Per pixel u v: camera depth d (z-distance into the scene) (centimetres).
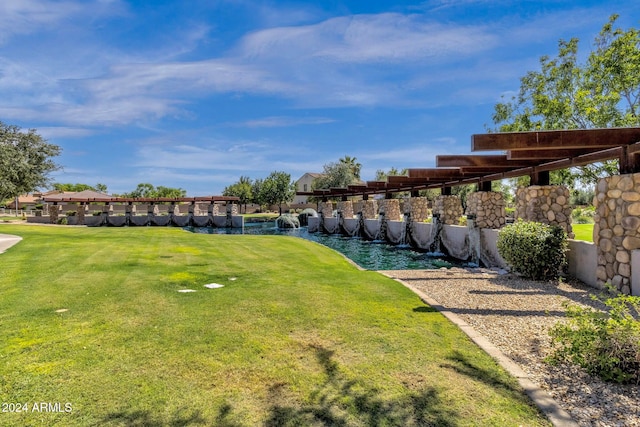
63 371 298
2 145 2142
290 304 498
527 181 1752
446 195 1568
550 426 230
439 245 1546
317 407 251
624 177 586
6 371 297
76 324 409
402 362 322
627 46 1184
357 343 364
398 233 1950
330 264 930
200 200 3312
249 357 329
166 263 852
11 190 2183
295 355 334
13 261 830
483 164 927
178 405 252
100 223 3212
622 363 290
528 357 337
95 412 243
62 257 897
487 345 361
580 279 701
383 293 572
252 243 1359
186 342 361
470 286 653
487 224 1229
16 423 229
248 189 5406
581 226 1588
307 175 6000
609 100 1230
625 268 582
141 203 3666
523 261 724
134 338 370
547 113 1406
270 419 237
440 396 265
